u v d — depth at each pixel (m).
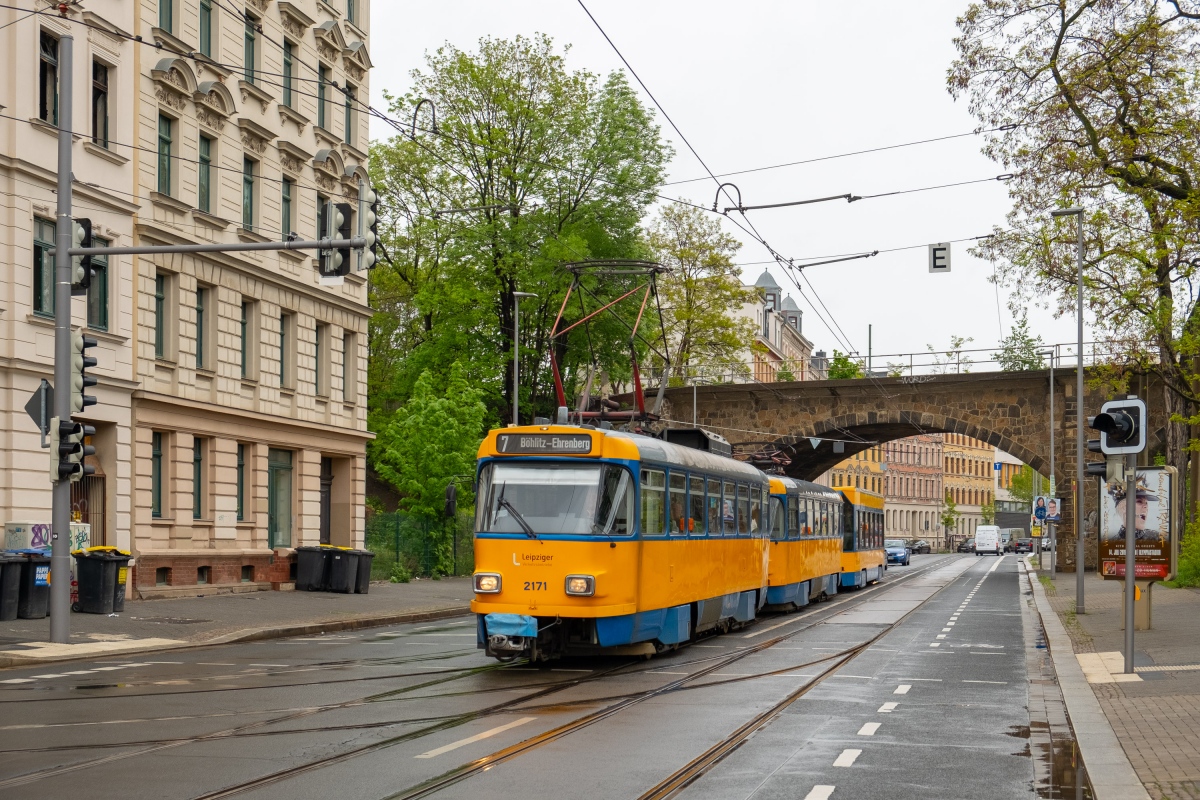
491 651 17.92
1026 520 137.38
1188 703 14.00
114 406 28.11
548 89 51.78
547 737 11.80
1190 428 41.97
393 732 11.95
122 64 28.45
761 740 11.92
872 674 17.78
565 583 17.70
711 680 16.80
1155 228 27.09
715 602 23.31
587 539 17.83
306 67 37.50
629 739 11.81
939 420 60.22
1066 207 28.42
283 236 36.22
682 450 21.69
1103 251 28.83
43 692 14.88
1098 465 24.17
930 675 17.73
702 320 69.69
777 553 30.91
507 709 13.62
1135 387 52.97
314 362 37.97
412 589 38.84
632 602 18.38
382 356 62.59
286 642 22.53
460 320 51.88
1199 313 28.38
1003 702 14.86
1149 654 19.53
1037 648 22.27
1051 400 56.75
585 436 18.38
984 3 26.50
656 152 52.44
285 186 36.62
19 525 24.47
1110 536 24.06
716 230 70.94
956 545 155.12
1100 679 16.53
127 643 20.72
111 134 28.08
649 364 70.62
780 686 16.19
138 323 29.19
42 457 25.62
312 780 9.66
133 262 29.02
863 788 9.70
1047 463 58.03
